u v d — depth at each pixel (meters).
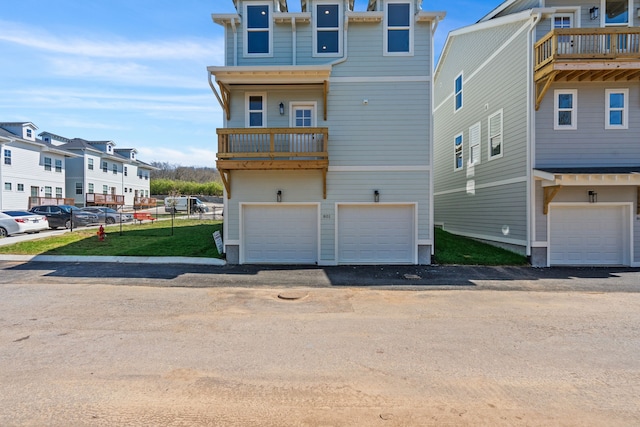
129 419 3.01
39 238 14.30
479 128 14.51
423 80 11.44
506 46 12.56
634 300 7.06
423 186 11.48
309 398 3.37
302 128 10.85
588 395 3.46
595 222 11.24
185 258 11.38
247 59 11.59
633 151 11.08
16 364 4.06
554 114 11.15
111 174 38.00
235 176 11.50
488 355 4.39
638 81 10.98
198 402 3.29
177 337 4.94
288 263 11.48
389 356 4.35
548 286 8.31
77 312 6.09
